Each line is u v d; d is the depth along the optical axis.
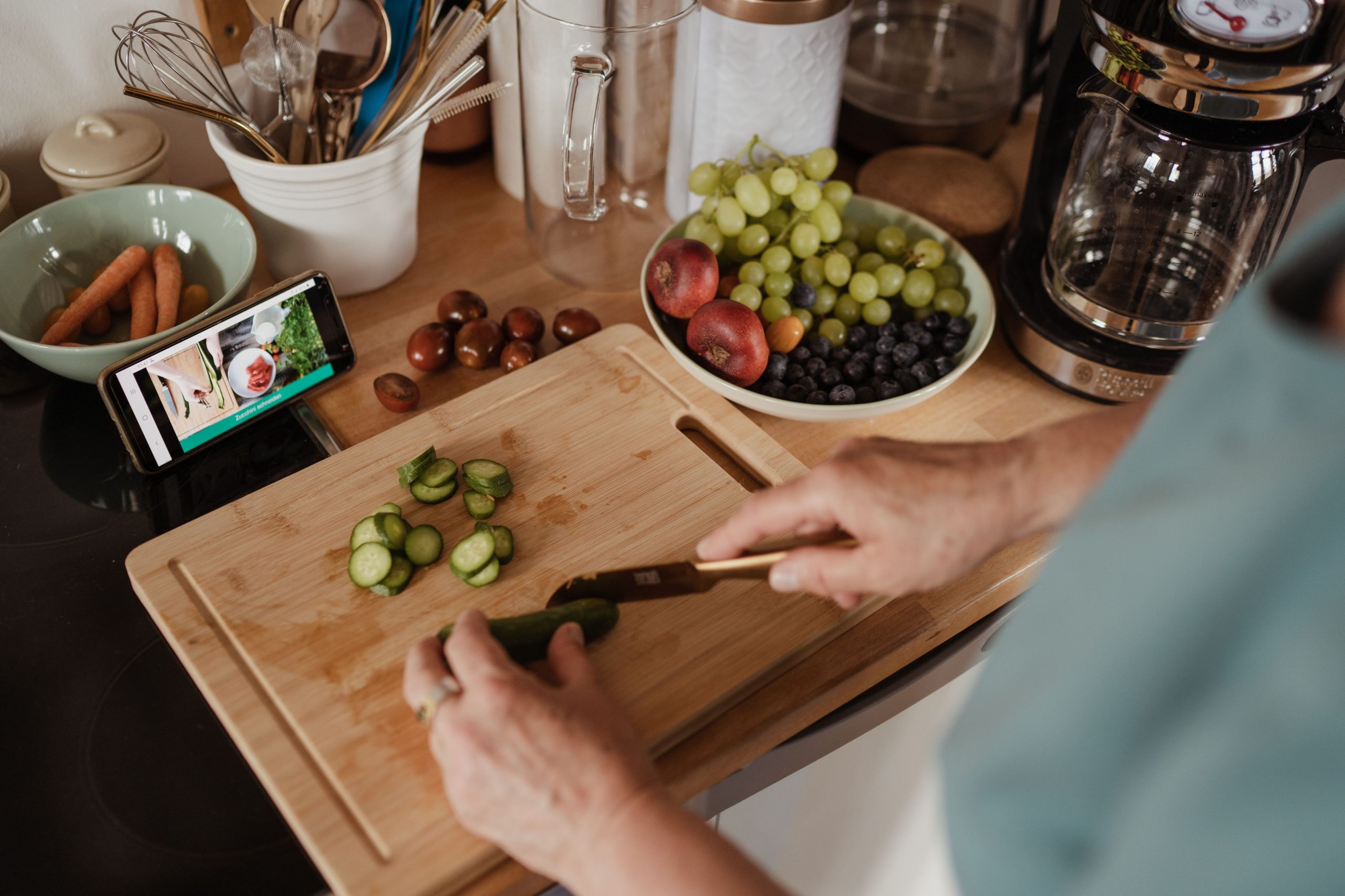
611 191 1.09
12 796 0.64
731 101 0.98
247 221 0.89
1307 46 0.69
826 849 1.07
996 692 0.36
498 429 0.84
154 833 0.63
